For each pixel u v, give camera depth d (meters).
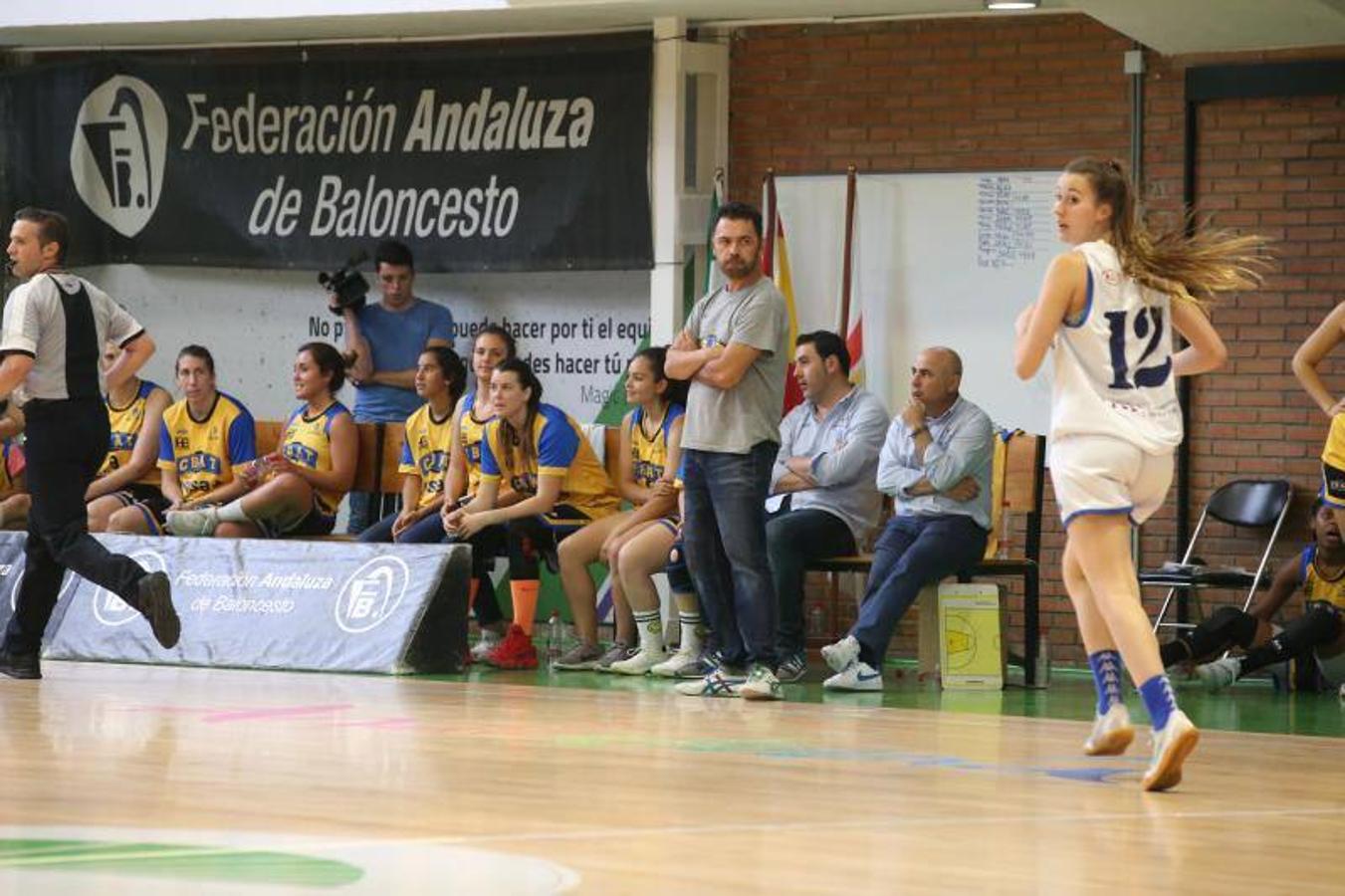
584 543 25.59
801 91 30.33
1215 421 28.11
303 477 27.34
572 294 32.03
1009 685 25.03
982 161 29.33
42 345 20.98
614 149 30.69
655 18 30.33
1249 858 10.57
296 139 32.88
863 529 25.23
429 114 31.97
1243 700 23.70
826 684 23.55
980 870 9.88
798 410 26.12
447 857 9.80
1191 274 14.35
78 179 34.25
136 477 28.77
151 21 31.66
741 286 21.33
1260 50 27.78
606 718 18.53
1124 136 28.56
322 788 12.51
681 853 10.09
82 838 10.30
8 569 26.02
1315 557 25.17
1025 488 25.45
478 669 25.30
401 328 31.56
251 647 24.53
